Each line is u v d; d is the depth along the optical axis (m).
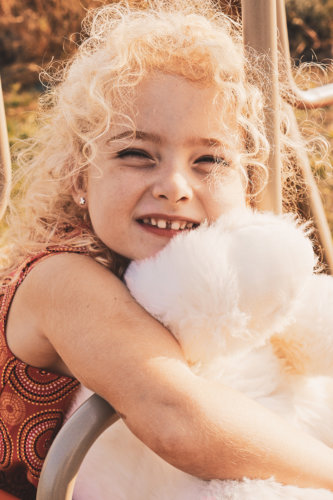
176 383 0.79
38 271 0.96
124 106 0.97
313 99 1.28
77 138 1.08
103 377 0.82
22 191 1.44
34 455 1.03
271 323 0.83
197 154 0.99
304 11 5.21
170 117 0.97
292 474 0.81
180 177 0.97
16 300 0.99
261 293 0.81
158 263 0.86
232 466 0.79
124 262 1.05
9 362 1.01
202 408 0.79
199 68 1.00
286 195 1.26
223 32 1.11
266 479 0.79
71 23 5.09
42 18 5.18
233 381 0.93
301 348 0.97
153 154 0.98
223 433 0.78
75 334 0.86
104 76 1.00
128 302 0.86
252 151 1.07
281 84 1.23
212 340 0.81
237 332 0.81
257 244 0.85
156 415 0.78
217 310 0.80
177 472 0.86
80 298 0.88
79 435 0.76
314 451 0.83
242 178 1.06
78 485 0.92
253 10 1.04
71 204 1.16
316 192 1.28
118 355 0.82
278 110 1.08
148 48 1.00
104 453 0.91
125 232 0.99
